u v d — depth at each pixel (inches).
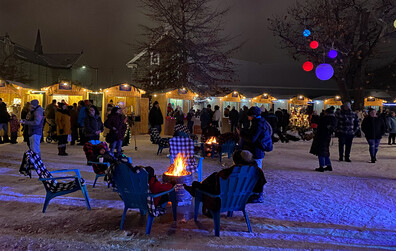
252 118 223.9
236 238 150.3
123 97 830.5
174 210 173.2
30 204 199.9
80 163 348.5
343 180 287.1
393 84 1302.9
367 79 1261.1
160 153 444.5
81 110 509.0
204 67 1045.8
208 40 1042.7
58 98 797.2
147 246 139.3
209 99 967.6
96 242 143.1
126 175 156.4
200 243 143.4
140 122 790.5
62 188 187.2
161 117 542.0
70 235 151.0
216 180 152.1
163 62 1058.1
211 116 781.9
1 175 279.9
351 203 213.6
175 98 774.5
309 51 964.6
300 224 171.8
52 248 136.2
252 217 182.4
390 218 184.4
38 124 313.7
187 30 1041.5
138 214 184.1
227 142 382.3
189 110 777.6
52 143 545.3
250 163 164.1
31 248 135.8
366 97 1202.0
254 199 165.9
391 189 255.0
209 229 161.8
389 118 631.2
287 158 427.8
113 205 200.2
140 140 643.5
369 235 157.9
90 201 208.2
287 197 226.5
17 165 331.0
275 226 167.8
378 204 212.2
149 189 152.2
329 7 925.8
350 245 144.9
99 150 248.8
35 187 241.1
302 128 725.3
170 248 137.5
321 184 269.4
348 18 944.3
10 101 693.3
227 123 904.3
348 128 399.5
